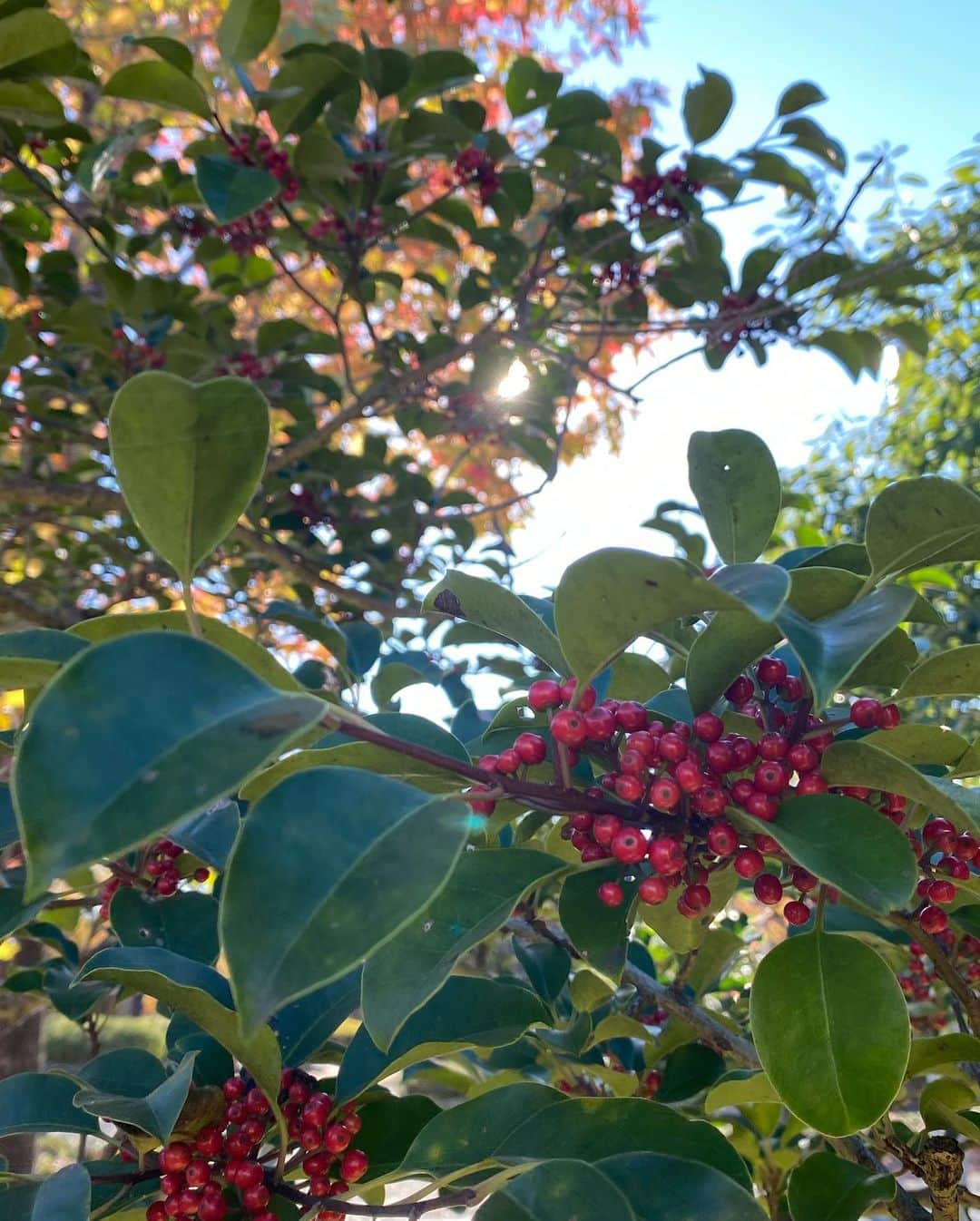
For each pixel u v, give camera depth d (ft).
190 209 2.45
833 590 0.80
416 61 2.01
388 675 1.25
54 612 2.45
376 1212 0.79
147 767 0.45
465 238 4.15
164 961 0.85
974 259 3.78
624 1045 1.45
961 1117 0.95
